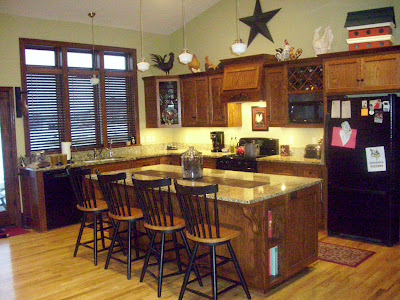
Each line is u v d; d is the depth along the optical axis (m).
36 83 6.00
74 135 6.47
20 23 5.77
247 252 3.39
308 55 5.81
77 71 6.43
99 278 3.81
